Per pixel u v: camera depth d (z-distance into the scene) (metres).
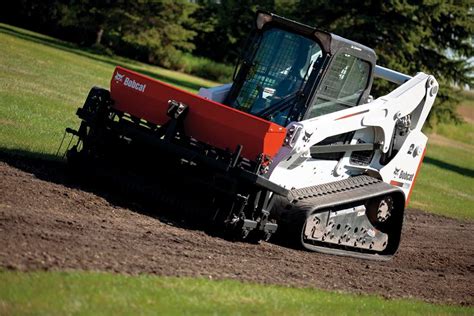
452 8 65.12
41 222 15.41
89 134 20.14
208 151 18.91
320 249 19.98
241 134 18.23
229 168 18.06
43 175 19.95
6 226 14.51
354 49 19.89
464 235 29.31
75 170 20.31
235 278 14.83
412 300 16.72
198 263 15.36
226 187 18.19
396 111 21.42
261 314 12.76
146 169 19.67
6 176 18.95
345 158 20.78
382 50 65.31
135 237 16.20
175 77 87.88
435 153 74.19
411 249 24.22
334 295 15.32
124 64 82.81
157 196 19.23
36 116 30.23
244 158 18.41
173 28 91.19
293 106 19.45
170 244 16.42
